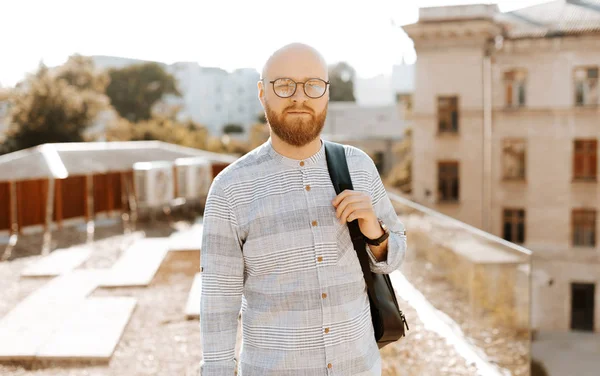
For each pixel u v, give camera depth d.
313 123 1.60
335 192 1.68
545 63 30.89
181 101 76.00
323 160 1.73
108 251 8.58
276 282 1.62
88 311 5.55
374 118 53.66
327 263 1.63
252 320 1.64
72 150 14.12
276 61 1.61
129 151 14.93
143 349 4.66
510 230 32.44
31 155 13.29
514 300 5.89
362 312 1.71
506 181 32.09
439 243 6.82
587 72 30.53
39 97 41.34
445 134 32.09
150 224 10.99
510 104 31.55
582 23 30.62
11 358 4.43
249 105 96.19
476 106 31.55
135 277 6.72
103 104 45.59
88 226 10.92
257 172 1.66
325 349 1.60
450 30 31.05
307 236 1.62
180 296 6.14
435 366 4.00
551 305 32.31
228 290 1.63
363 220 1.66
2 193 10.01
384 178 46.00
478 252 6.13
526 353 5.65
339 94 82.44
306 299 1.61
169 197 11.63
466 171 32.03
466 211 32.19
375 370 1.71
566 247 31.75
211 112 95.44
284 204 1.63
